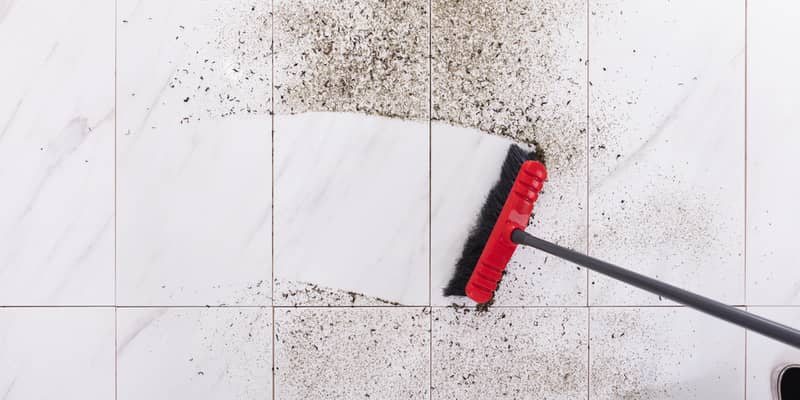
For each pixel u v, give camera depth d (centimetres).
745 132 106
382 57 102
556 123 104
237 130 102
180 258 102
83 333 102
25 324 102
